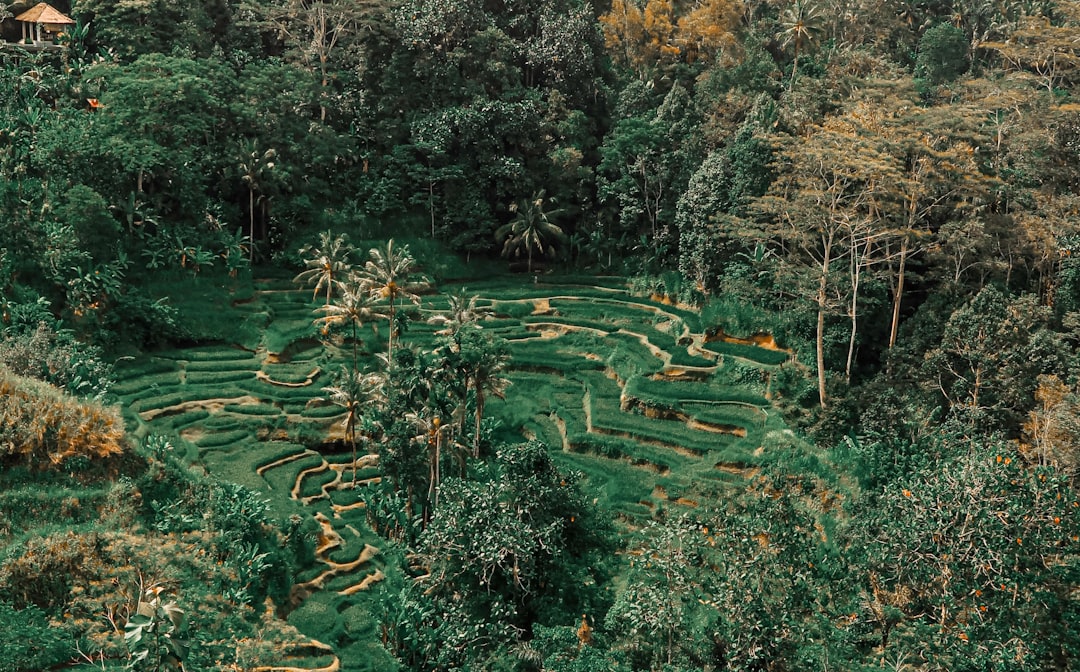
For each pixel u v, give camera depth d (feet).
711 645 137.80
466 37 354.54
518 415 254.68
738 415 241.76
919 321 234.99
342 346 279.69
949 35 384.06
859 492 195.11
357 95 349.00
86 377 216.95
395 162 339.77
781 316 262.47
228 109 316.60
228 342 273.75
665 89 368.68
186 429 230.68
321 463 229.45
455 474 206.08
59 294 248.52
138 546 147.43
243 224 317.42
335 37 350.43
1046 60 314.35
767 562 141.90
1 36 331.77
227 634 142.20
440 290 324.39
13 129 276.00
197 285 285.23
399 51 349.00
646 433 239.09
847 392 229.66
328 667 155.94
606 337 288.71
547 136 350.02
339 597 180.96
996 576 135.85
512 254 346.95
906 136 239.30
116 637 127.54
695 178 293.43
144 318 261.44
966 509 140.56
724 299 277.44
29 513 159.84
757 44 350.23
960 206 231.30
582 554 174.91
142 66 292.20
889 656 135.64
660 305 301.22
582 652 139.85
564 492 173.78
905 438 208.85
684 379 260.21
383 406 215.10
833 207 233.35
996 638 132.67
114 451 175.01
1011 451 171.42
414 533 199.72
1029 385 205.67
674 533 152.97
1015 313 214.69
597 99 371.35
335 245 292.81
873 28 405.39
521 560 160.25
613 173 339.57
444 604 168.35
